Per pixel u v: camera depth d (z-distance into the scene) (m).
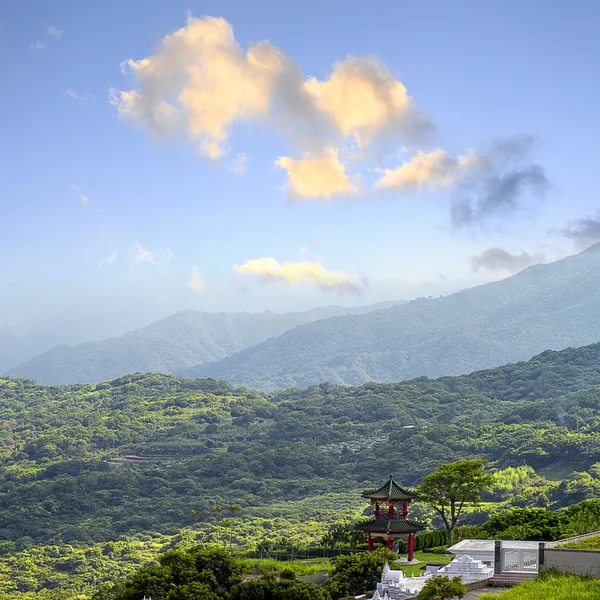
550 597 42.06
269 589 49.50
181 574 50.03
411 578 54.84
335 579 56.97
